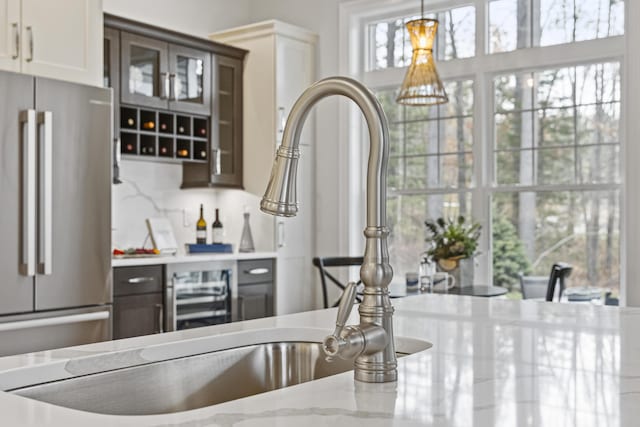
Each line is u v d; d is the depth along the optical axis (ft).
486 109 16.07
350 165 17.63
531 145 15.55
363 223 17.85
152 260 13.96
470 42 16.26
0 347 10.91
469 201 16.26
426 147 16.94
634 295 13.92
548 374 3.88
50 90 11.59
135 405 4.82
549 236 15.31
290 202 3.84
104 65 14.49
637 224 13.89
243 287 16.15
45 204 11.35
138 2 16.55
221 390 5.37
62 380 4.40
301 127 3.90
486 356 4.41
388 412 3.07
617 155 14.52
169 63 15.78
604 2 14.60
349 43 17.65
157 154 15.61
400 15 17.22
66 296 11.75
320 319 6.27
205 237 16.83
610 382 3.69
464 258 14.58
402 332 5.40
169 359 5.05
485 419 2.97
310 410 3.10
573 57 14.83
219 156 16.94
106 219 12.39
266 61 17.21
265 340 5.68
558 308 6.89
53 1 12.22
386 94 17.61
